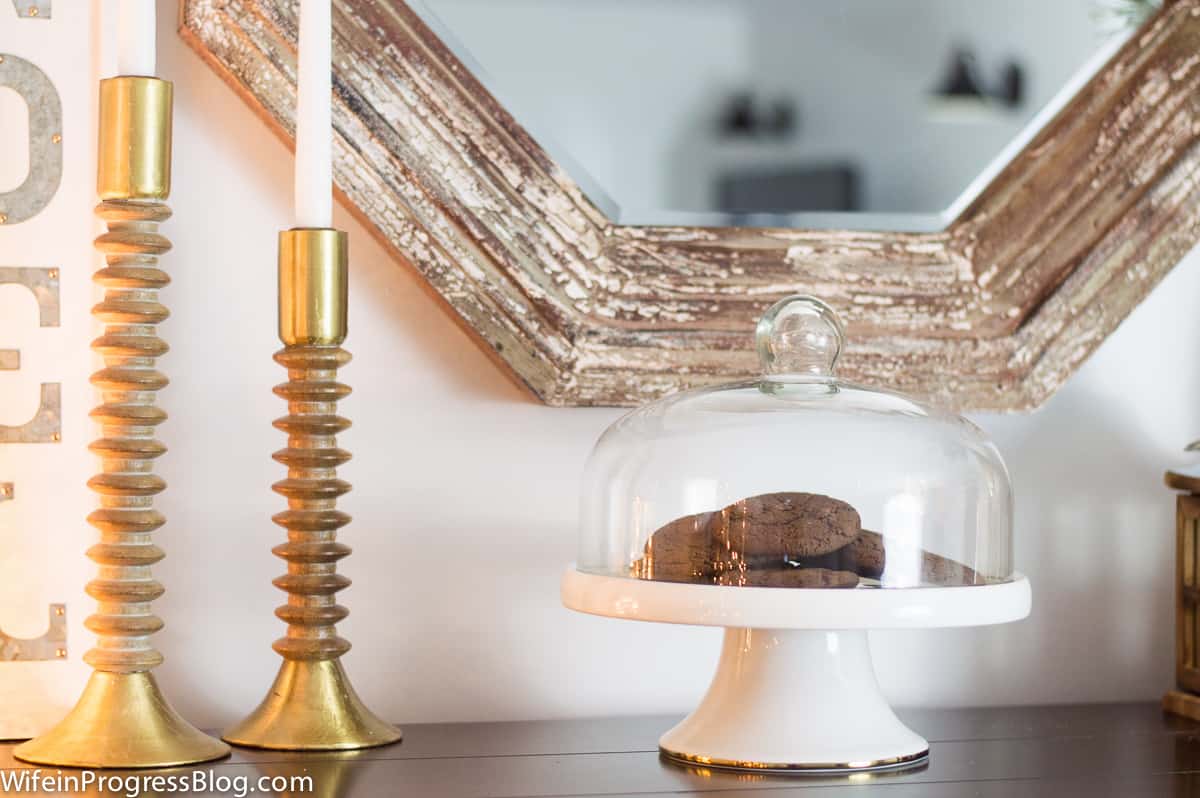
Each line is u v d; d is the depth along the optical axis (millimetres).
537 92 789
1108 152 849
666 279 802
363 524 792
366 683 792
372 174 754
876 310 825
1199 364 896
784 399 684
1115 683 886
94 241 655
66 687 717
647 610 617
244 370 777
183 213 771
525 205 779
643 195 806
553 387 783
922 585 639
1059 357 840
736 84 821
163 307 652
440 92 769
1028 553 876
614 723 793
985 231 842
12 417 715
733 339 804
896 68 841
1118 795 616
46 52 722
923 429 679
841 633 685
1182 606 837
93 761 624
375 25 761
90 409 723
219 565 773
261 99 746
